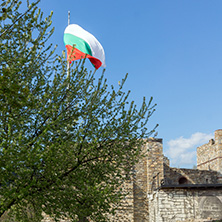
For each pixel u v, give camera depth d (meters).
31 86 11.44
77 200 11.43
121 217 25.77
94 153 12.27
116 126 12.80
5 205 9.52
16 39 10.57
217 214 22.14
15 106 9.15
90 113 12.12
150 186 27.06
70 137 11.85
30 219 12.78
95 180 11.97
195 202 22.56
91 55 20.05
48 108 10.58
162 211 22.45
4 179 9.66
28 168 10.20
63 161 10.60
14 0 9.49
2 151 9.24
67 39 20.64
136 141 13.46
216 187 22.58
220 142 32.66
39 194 10.50
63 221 23.27
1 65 9.58
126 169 13.34
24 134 11.16
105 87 13.02
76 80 12.21
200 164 37.03
